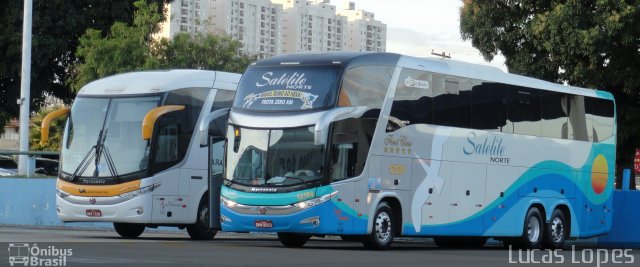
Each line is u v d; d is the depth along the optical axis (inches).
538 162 986.7
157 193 906.7
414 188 839.7
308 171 764.6
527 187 972.6
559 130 1017.5
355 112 780.6
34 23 1782.7
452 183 880.3
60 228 1120.8
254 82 806.5
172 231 1139.9
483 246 1059.9
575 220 1037.8
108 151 917.2
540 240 991.0
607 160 1085.1
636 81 1206.3
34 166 1222.3
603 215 1079.6
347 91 777.6
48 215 1167.6
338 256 687.7
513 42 1273.4
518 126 962.7
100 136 924.0
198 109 946.7
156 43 1635.1
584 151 1050.1
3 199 1206.3
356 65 788.6
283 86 790.5
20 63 1800.0
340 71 777.6
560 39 1180.5
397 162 821.2
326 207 761.0
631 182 1318.9
